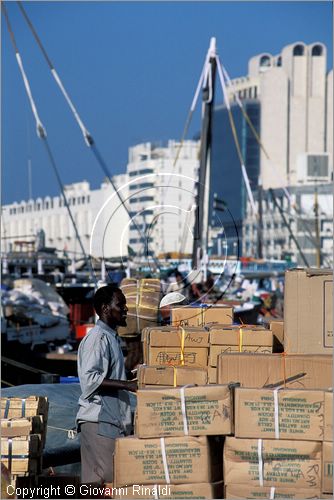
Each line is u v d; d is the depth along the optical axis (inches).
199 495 451.8
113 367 519.8
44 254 2903.5
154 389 459.2
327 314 496.1
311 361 478.3
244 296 2536.9
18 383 1035.3
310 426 442.6
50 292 1544.0
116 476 457.1
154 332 539.5
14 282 1552.7
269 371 482.0
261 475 445.4
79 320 1791.3
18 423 510.0
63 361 1194.6
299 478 442.0
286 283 504.1
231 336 529.3
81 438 518.6
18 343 1243.8
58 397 669.9
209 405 453.7
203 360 535.8
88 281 2420.0
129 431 518.9
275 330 547.2
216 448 464.1
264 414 447.5
